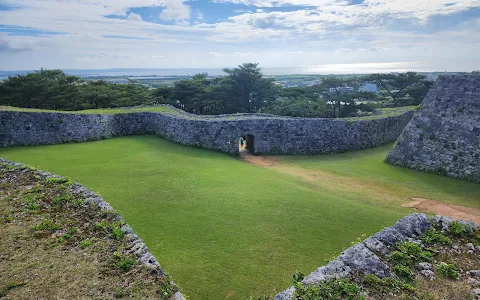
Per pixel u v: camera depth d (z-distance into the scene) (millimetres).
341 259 5883
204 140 20984
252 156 21766
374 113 32156
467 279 5656
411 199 14328
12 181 9562
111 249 6594
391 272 5668
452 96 18531
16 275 5840
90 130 20719
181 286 7277
